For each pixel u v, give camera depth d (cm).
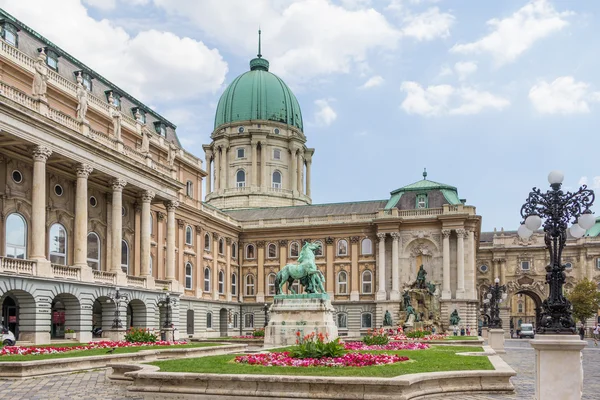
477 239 9031
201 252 7938
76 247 4909
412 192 8681
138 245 6156
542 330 1548
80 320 4775
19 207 4728
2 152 4584
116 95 6297
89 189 5566
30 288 4297
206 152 11488
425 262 8319
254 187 10725
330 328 3888
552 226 1678
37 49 5056
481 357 2847
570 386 1496
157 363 2395
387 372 1980
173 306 6181
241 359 2417
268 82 11431
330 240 8825
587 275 11000
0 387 2219
